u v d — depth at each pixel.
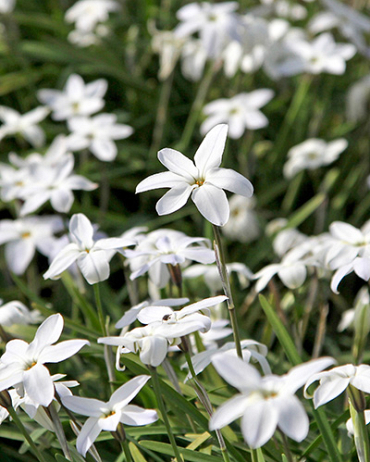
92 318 0.84
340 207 1.13
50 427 0.72
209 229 0.95
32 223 0.92
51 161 0.97
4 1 1.24
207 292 0.89
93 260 0.73
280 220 1.04
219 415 0.64
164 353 0.68
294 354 0.76
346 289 1.07
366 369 0.69
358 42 1.20
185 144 1.19
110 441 0.80
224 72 1.33
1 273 1.08
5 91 1.25
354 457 0.77
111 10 1.43
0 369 0.69
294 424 0.63
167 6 1.41
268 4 1.32
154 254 0.75
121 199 1.25
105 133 1.01
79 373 0.84
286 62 1.15
